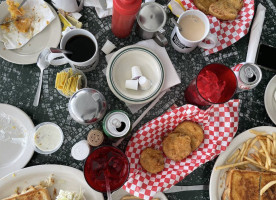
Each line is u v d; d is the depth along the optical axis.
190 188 1.10
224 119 1.06
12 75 1.10
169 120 1.04
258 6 1.17
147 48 1.08
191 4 1.14
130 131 1.06
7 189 1.00
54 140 1.04
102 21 1.15
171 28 1.16
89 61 0.98
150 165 1.03
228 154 1.07
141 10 1.04
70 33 1.00
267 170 1.08
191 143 1.07
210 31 1.13
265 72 1.17
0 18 1.08
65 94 1.06
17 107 1.07
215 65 1.03
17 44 1.08
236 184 1.06
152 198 1.06
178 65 1.16
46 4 1.09
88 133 1.07
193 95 1.05
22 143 1.04
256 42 1.14
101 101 0.98
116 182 0.93
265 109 1.16
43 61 1.07
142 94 1.07
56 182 1.04
